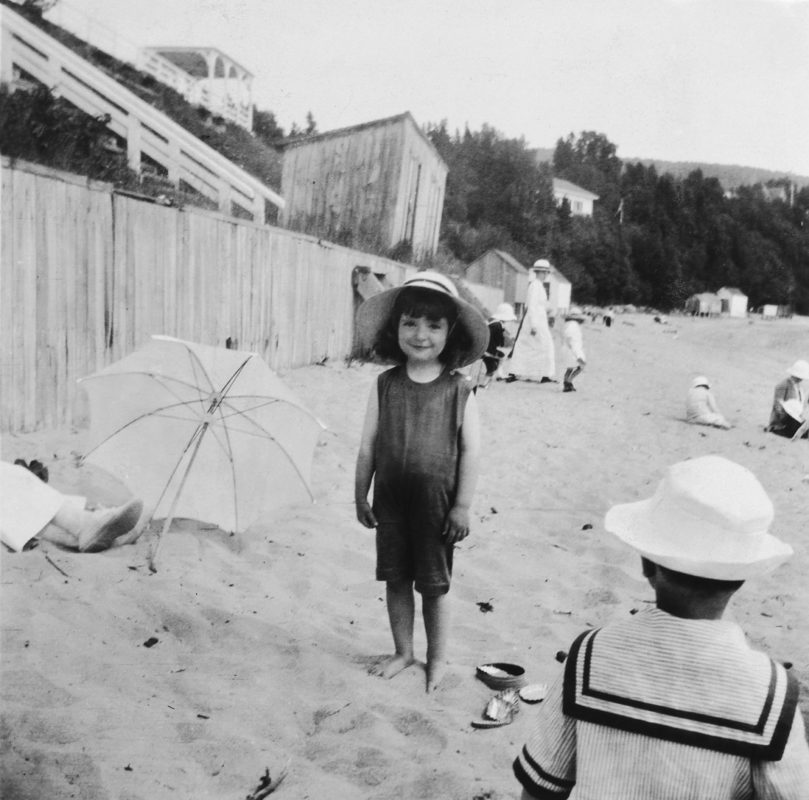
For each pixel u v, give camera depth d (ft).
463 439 9.39
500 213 62.85
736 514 4.36
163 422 13.60
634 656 4.51
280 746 8.31
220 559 13.24
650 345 51.88
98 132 27.45
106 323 20.93
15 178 17.58
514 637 11.35
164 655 9.93
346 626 11.31
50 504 12.68
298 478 13.41
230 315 27.96
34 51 30.45
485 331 9.32
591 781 4.43
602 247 59.62
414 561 9.70
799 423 28.63
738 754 4.20
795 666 10.50
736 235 54.90
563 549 15.28
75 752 7.80
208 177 34.24
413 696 9.46
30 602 10.62
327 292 35.99
